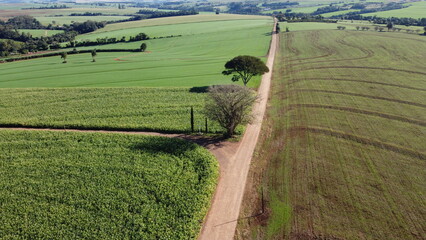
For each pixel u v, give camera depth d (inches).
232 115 1913.1
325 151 1749.5
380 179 1461.6
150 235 1142.3
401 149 1734.7
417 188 1385.3
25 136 2054.6
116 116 2421.3
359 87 2942.9
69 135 2046.0
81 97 2967.5
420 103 2439.7
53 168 1619.1
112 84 3503.9
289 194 1376.7
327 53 4690.0
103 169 1590.8
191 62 4645.7
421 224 1171.9
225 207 1320.1
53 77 3991.1
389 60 3973.9
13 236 1160.8
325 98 2682.1
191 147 1798.7
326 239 1113.4
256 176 1539.1
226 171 1593.3
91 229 1178.6
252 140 1947.6
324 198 1337.4
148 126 2162.9
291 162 1647.4
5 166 1662.2
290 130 2070.6
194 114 2385.6
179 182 1453.0
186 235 1142.3
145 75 3905.0
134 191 1400.1
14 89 3326.8
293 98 2746.1
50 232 1171.3
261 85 3228.3
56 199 1365.7
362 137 1900.8
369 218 1210.6
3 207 1326.3
